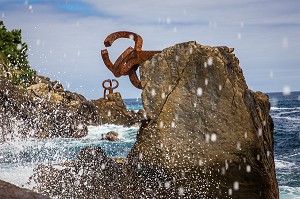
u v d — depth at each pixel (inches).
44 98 1038.4
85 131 997.8
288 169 611.5
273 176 240.2
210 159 223.0
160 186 228.2
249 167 219.0
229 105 220.8
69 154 592.4
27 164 367.9
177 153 227.5
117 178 231.6
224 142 221.3
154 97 234.8
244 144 218.7
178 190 226.2
